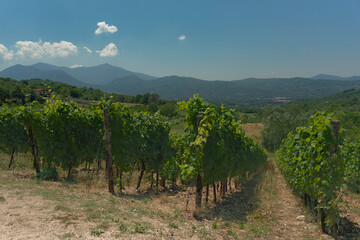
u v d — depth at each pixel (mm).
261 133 44094
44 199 5109
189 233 4383
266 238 4805
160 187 9242
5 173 7711
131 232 3924
